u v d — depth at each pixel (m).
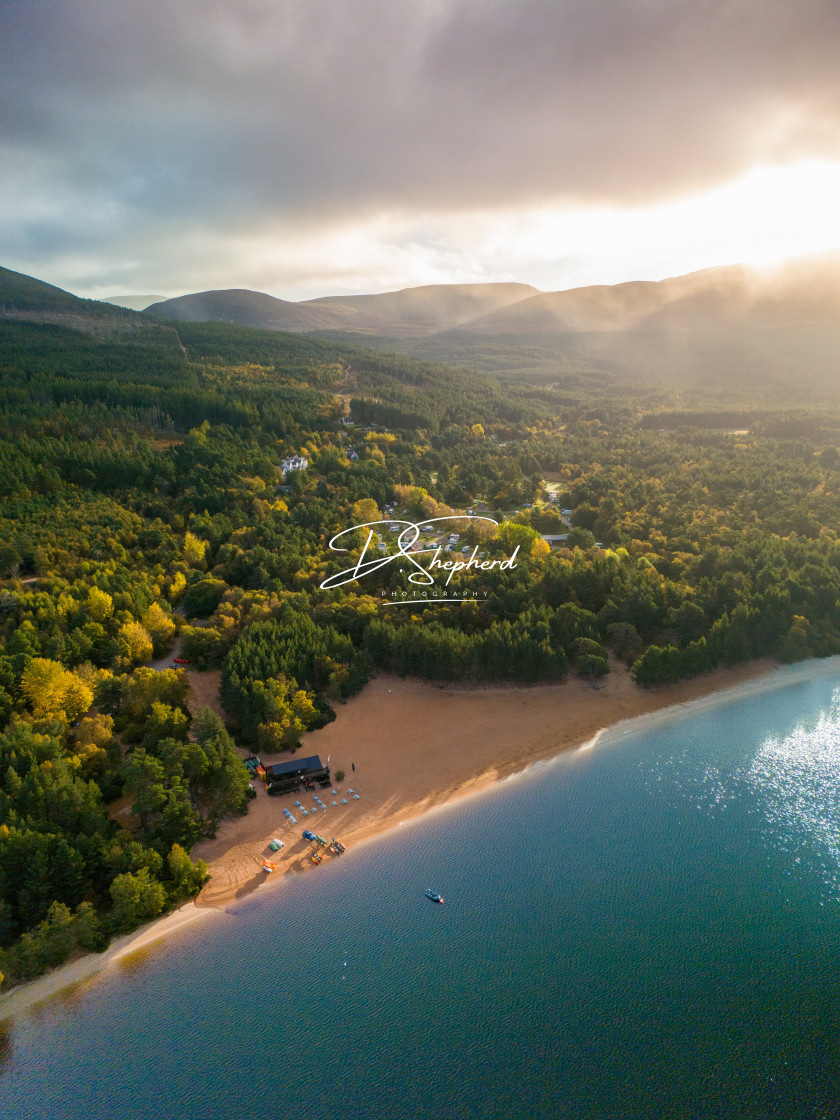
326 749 115.19
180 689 119.25
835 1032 68.56
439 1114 62.53
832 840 96.00
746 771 111.38
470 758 114.25
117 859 82.00
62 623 137.12
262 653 125.69
